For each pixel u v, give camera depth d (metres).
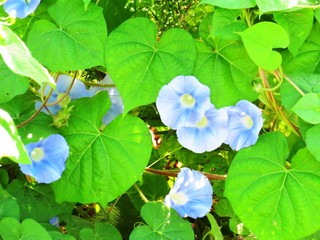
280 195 0.39
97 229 0.42
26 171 0.39
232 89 0.40
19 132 0.39
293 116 0.41
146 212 0.41
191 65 0.39
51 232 0.38
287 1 0.34
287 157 0.40
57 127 0.41
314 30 0.39
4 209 0.38
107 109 0.42
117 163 0.41
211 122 0.40
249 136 0.39
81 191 0.41
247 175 0.39
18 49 0.30
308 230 0.38
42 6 0.40
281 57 0.36
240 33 0.34
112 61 0.38
